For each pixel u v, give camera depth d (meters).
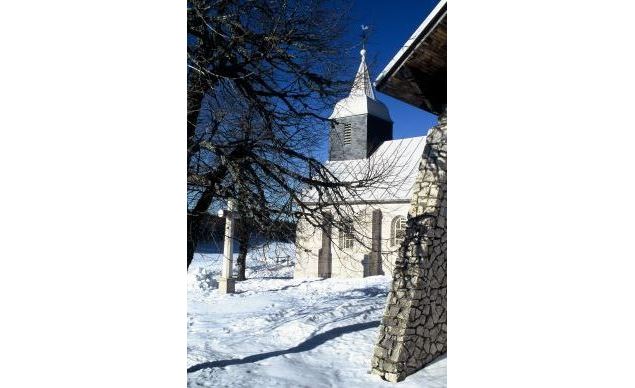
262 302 13.06
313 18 6.20
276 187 6.08
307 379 6.10
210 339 8.77
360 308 10.73
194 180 5.27
